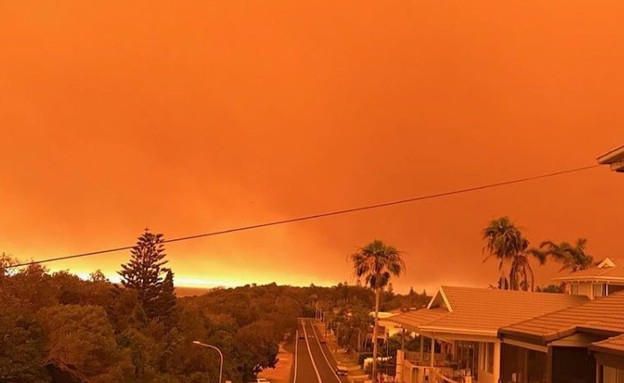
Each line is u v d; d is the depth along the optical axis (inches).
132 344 1888.5
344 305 6254.9
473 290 1369.3
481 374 1169.4
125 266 3038.9
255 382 3090.6
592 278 1531.7
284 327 5142.7
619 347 507.5
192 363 2432.3
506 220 2689.5
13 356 1191.6
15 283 1592.0
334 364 4055.1
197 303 4731.8
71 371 1389.0
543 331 686.5
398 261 2469.2
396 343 2999.5
